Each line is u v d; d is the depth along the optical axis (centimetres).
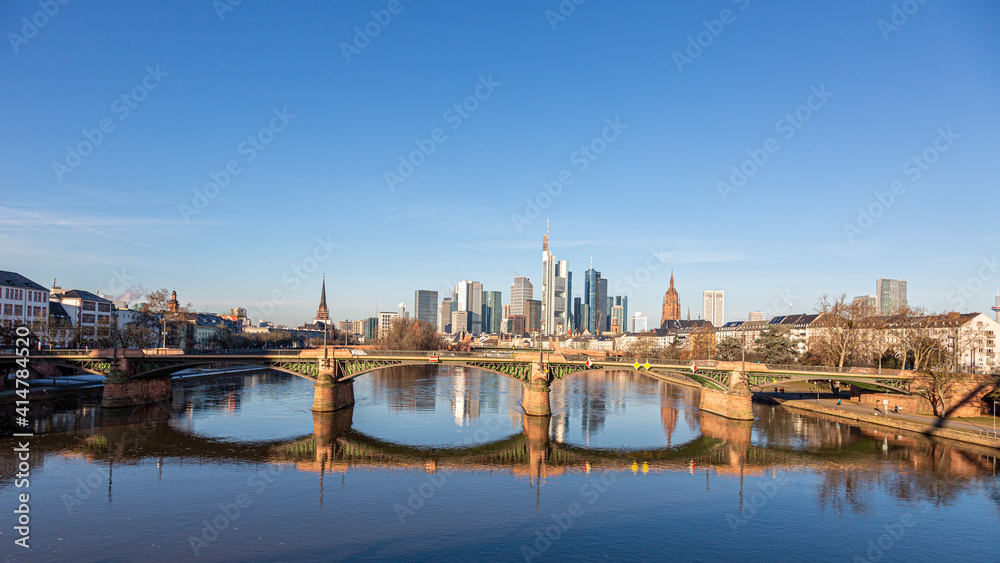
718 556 4334
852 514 5275
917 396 10462
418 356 10812
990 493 5878
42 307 15825
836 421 10338
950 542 4641
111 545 4359
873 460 7331
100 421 9256
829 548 4506
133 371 10706
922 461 7275
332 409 10569
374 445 8100
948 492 5925
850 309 13912
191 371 18062
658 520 5103
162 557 4153
